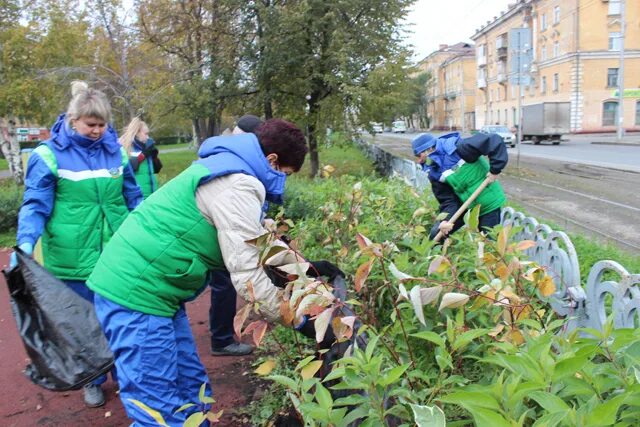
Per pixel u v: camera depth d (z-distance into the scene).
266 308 2.17
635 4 46.12
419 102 88.88
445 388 1.71
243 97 20.00
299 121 19.94
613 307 2.74
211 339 4.02
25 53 18.11
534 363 1.37
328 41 18.30
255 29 18.92
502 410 1.26
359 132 19.38
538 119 35.78
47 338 2.74
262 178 2.29
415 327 2.12
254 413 3.14
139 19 19.28
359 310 2.58
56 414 3.35
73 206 3.22
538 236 3.97
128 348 2.29
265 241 2.11
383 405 1.56
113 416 3.30
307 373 1.68
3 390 3.68
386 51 18.61
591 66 47.00
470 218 2.32
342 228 3.79
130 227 2.34
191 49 19.95
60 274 3.28
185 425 1.67
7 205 9.07
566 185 13.45
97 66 18.19
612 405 1.14
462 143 4.49
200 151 2.38
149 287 2.28
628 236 7.64
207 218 2.24
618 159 20.30
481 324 2.14
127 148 5.22
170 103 18.77
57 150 3.16
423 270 2.58
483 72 70.38
